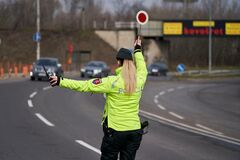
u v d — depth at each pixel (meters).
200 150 25.33
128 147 13.55
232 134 32.19
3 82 75.81
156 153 24.06
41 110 40.75
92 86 13.31
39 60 84.38
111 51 160.88
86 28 167.12
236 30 151.62
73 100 51.53
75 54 156.25
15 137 27.28
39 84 73.38
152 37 156.50
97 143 26.00
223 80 112.06
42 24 184.75
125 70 13.42
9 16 176.38
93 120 35.66
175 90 72.69
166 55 168.00
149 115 40.97
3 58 141.12
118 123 13.34
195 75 124.56
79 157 22.25
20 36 153.75
